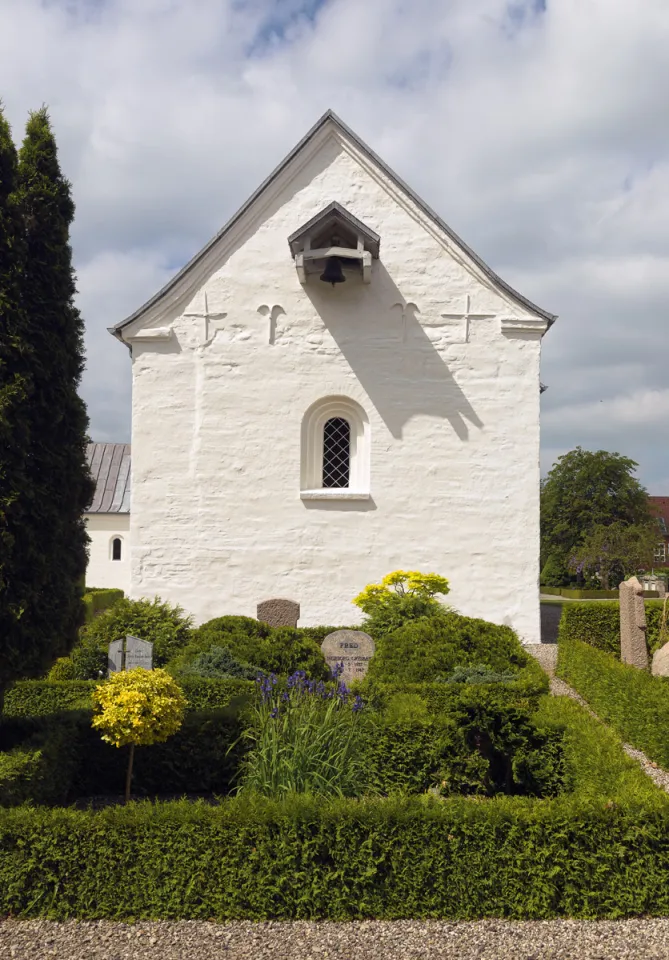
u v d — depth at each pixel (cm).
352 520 1466
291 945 457
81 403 723
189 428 1471
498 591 1462
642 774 582
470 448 1481
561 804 518
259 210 1501
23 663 669
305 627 1402
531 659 1022
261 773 622
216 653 931
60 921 484
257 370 1483
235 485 1465
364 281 1473
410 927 480
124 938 464
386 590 1295
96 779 700
